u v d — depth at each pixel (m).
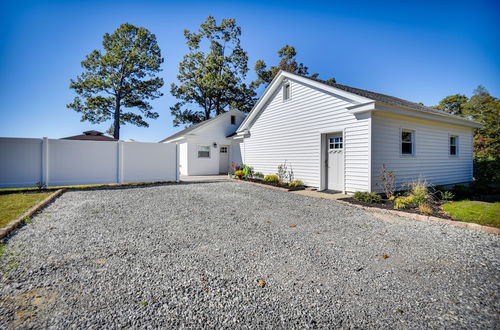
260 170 13.16
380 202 6.53
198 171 17.41
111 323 1.77
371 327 1.76
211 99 28.98
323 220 4.91
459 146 11.34
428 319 1.86
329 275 2.59
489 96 24.06
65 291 2.21
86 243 3.49
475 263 2.90
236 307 2.00
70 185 9.99
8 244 3.42
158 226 4.41
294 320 1.84
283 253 3.19
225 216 5.20
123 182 10.62
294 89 10.65
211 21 28.06
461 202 6.46
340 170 8.73
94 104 23.41
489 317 1.88
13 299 2.07
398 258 3.05
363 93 9.67
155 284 2.35
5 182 8.41
